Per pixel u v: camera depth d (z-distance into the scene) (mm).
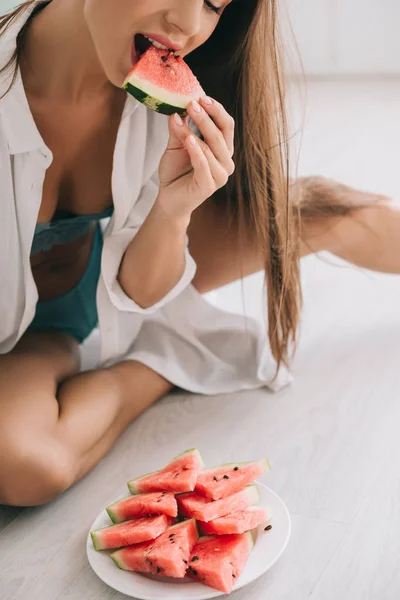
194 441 2049
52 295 2232
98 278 2312
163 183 1887
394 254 2467
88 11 1663
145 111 1937
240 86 1968
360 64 5949
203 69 1985
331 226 2402
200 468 1717
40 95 1893
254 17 1856
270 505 1677
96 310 2340
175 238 1979
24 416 1785
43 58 1849
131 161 1981
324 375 2316
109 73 1714
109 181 2059
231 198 2205
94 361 2404
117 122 1991
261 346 2320
